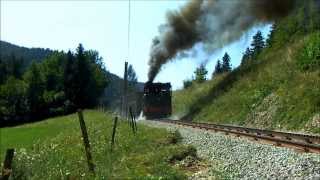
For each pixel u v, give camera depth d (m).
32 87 114.06
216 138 24.27
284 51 47.47
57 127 70.56
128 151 21.25
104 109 92.38
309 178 11.50
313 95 30.92
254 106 38.97
